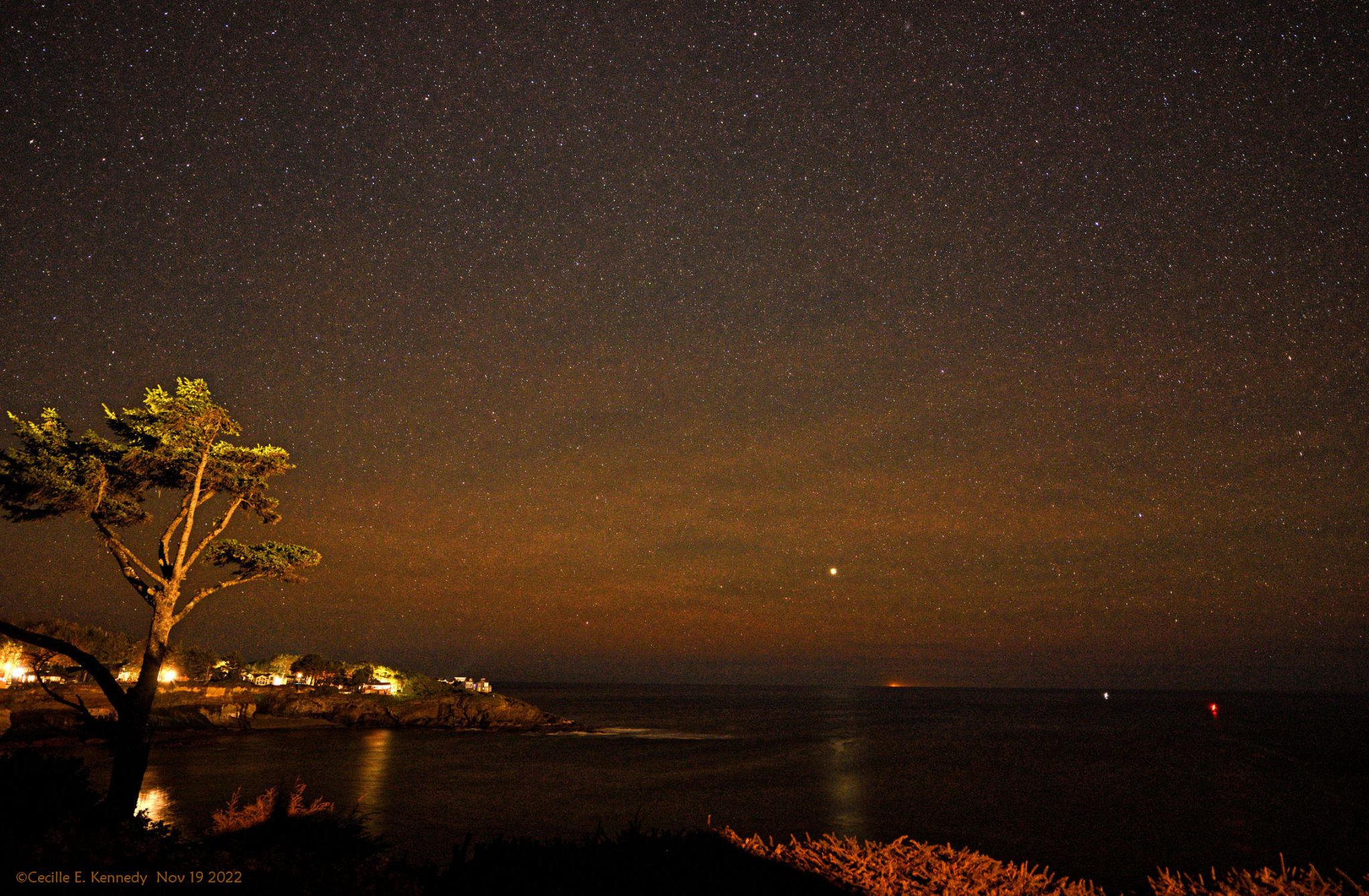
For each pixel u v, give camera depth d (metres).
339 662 113.25
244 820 10.33
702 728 97.75
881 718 129.25
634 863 6.59
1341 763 58.41
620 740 77.44
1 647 59.94
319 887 5.34
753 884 6.21
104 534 16.36
